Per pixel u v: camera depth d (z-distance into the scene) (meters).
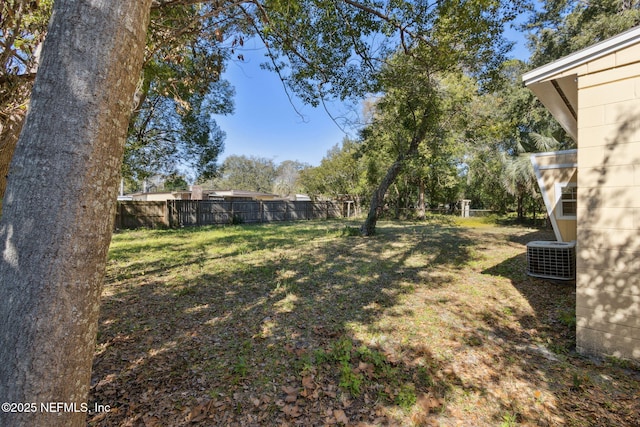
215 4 3.02
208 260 6.20
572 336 2.87
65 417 0.94
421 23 4.11
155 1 2.59
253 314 3.41
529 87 2.95
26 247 0.90
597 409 1.88
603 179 2.49
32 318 0.89
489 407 1.92
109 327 3.05
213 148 11.97
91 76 0.96
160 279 4.77
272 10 3.54
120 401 1.95
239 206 16.28
